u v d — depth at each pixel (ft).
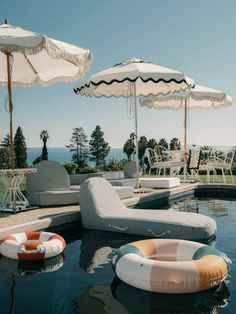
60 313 8.32
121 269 10.37
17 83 25.61
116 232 16.98
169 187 30.83
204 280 9.62
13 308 8.61
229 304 8.96
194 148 36.78
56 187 23.40
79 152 118.93
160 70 22.94
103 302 9.04
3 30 18.51
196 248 11.72
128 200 23.13
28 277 10.91
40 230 16.57
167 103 38.50
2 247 13.20
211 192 34.37
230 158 35.09
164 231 15.76
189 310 8.60
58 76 24.71
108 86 28.07
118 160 45.91
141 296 9.45
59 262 12.51
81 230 17.85
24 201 21.53
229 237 16.22
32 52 17.43
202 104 37.52
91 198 17.81
